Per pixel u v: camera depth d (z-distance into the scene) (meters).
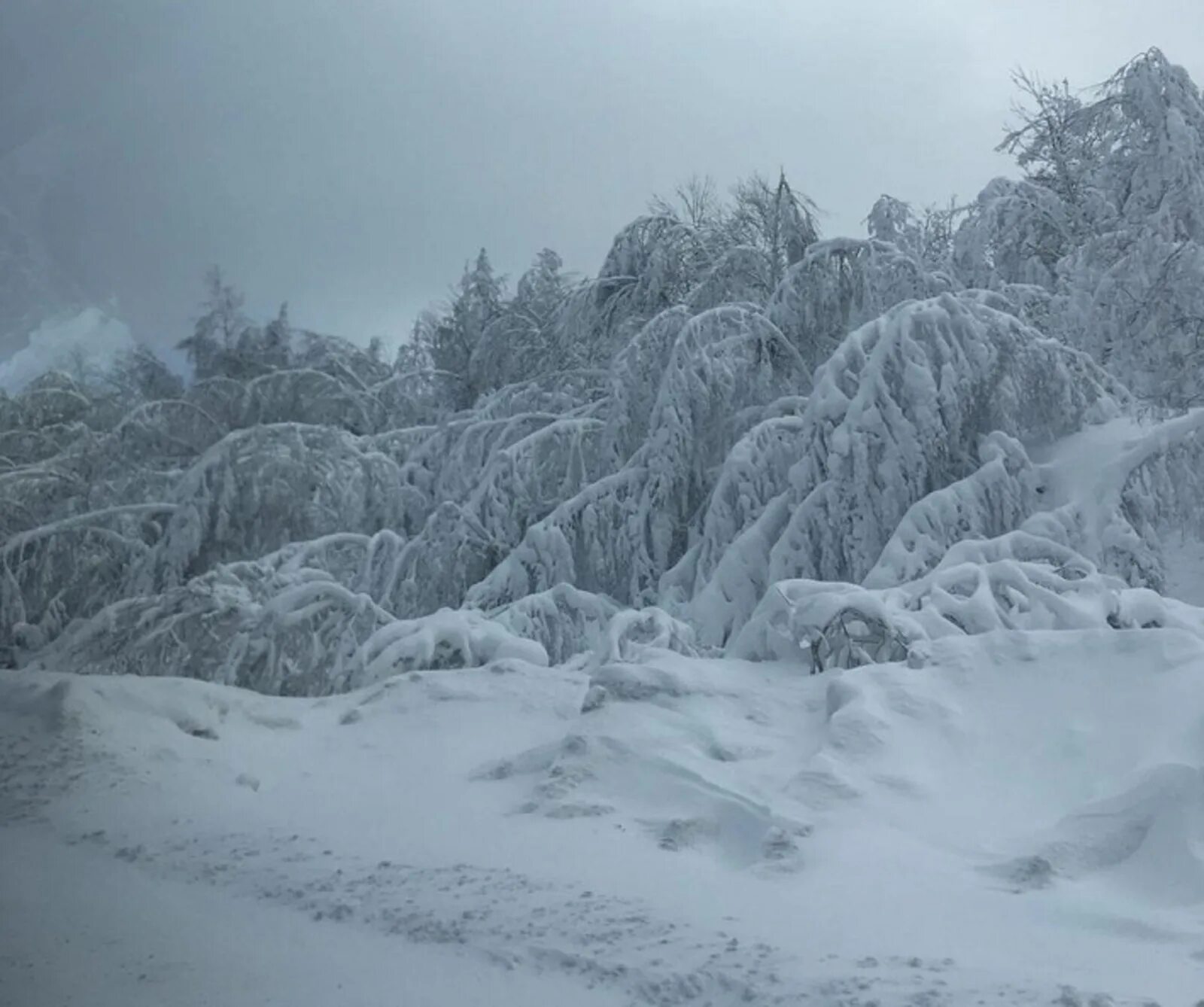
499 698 12.15
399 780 10.03
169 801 9.33
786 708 10.00
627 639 13.47
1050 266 31.53
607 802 8.62
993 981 4.88
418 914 6.11
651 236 25.72
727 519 18.48
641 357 21.33
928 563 15.83
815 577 17.08
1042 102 31.56
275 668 16.70
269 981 5.18
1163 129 27.22
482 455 24.20
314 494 22.05
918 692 9.26
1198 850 6.62
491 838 7.87
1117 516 16.09
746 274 24.16
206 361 28.83
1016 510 16.56
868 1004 4.61
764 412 20.36
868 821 7.70
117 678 12.42
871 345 17.86
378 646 14.90
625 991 5.00
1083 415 18.06
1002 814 7.80
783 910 6.12
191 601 17.95
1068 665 9.27
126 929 6.04
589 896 6.35
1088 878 6.72
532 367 30.78
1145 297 24.08
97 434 26.95
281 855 7.52
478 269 34.88
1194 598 20.42
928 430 16.89
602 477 21.25
